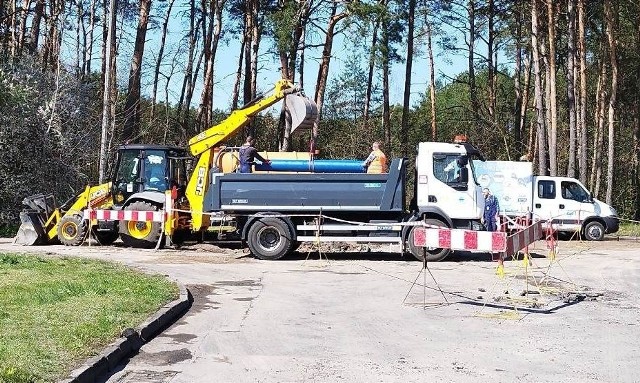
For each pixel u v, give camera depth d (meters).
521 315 12.03
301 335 10.29
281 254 19.89
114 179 22.75
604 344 9.92
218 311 12.09
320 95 37.59
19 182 27.91
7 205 27.95
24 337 8.59
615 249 25.23
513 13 43.44
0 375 6.86
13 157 28.28
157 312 10.98
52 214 22.88
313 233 20.12
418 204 20.08
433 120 45.94
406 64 40.66
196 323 11.04
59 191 29.34
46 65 36.25
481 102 50.72
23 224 22.47
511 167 29.08
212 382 7.84
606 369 8.57
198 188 21.55
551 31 36.38
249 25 41.22
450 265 19.27
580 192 29.38
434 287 15.08
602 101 41.53
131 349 9.14
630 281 16.52
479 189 20.14
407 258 20.98
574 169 37.03
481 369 8.50
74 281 13.11
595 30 42.62
